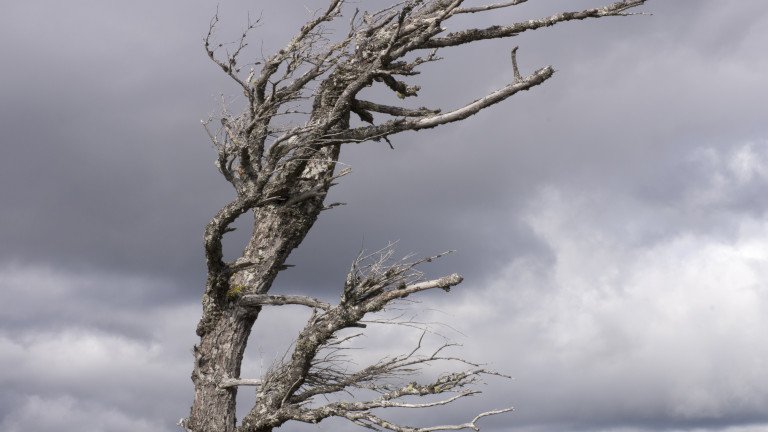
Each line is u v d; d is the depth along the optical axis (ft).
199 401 42.22
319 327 38.14
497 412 33.22
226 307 42.91
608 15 40.75
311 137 41.22
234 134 40.14
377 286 36.88
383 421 35.29
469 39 42.86
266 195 41.65
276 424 39.17
